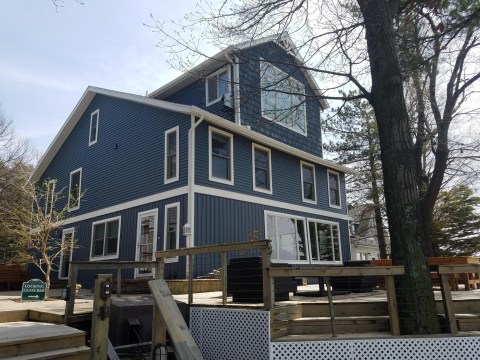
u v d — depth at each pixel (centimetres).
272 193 1304
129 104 1328
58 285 1454
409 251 520
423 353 486
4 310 562
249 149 1253
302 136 1545
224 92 1250
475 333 495
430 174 1412
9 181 2212
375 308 569
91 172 1451
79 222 1450
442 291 516
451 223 2055
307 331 534
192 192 1027
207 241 1040
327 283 521
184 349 411
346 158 2114
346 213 1670
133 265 632
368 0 605
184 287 894
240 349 528
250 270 592
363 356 487
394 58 584
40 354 378
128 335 559
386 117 570
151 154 1192
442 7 759
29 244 1201
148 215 1148
